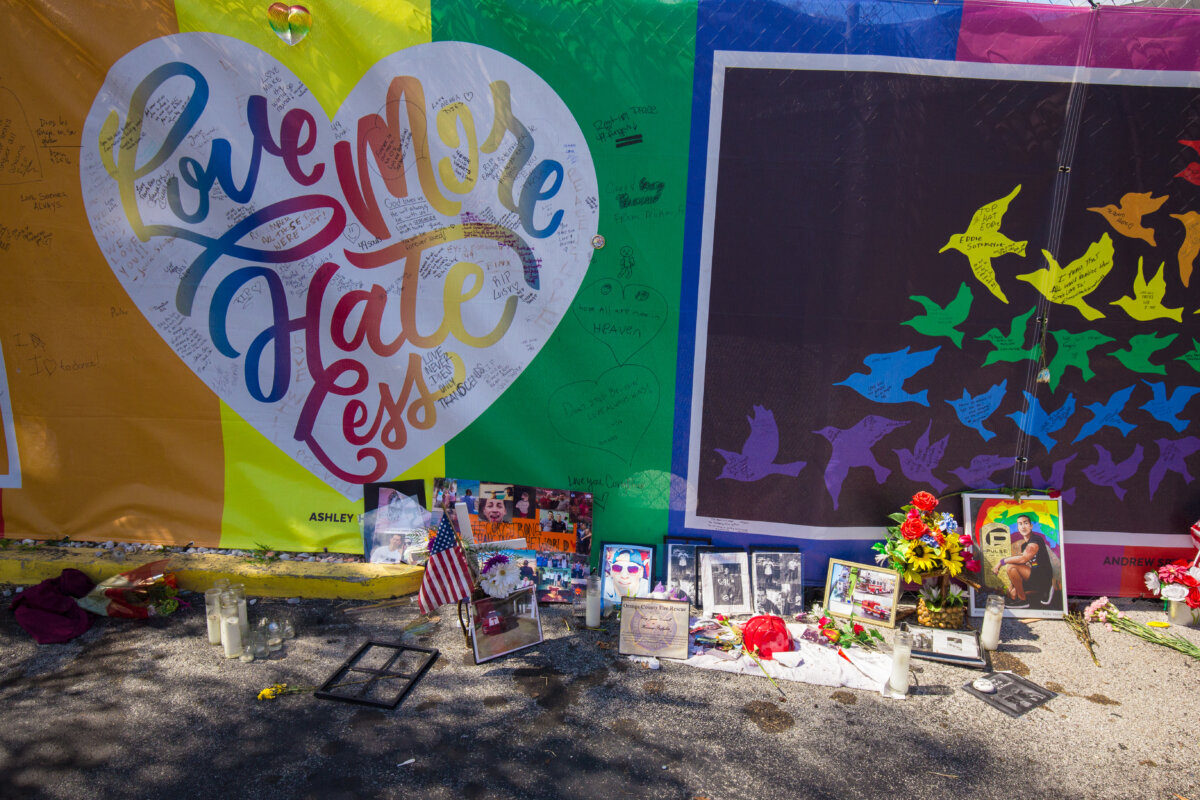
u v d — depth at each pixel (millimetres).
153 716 3881
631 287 5141
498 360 5258
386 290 5195
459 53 4902
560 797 3406
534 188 5047
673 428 5297
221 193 5094
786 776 3588
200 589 5195
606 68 4887
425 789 3430
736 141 4941
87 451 5465
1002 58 4801
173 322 5270
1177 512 5359
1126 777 3648
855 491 5309
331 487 5453
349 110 4977
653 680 4340
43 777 3426
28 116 5039
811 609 5238
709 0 4789
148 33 4910
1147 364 5164
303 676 4277
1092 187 4941
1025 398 5211
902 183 4953
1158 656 4770
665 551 5371
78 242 5188
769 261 5066
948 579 4930
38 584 5074
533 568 5301
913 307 5098
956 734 3939
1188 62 4766
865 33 4785
